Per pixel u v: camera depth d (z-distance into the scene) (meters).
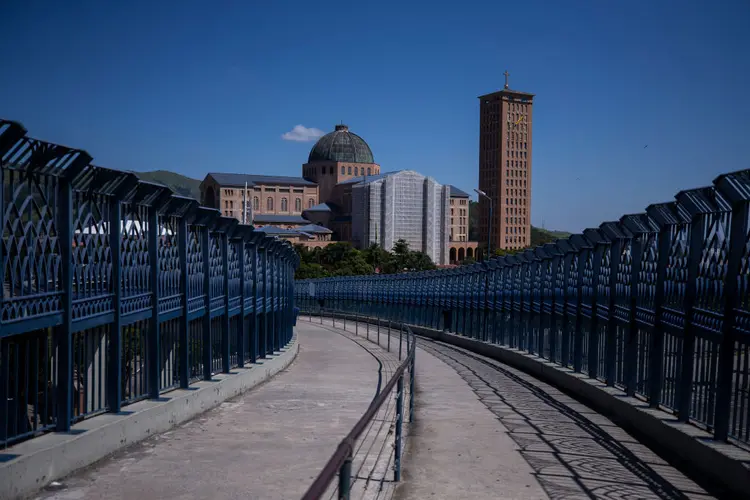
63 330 8.44
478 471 8.37
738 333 8.04
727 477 7.59
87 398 9.49
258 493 7.58
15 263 7.50
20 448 7.66
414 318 41.56
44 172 7.89
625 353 12.34
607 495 7.41
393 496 7.37
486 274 27.84
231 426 11.40
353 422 11.84
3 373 7.57
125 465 8.67
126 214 10.16
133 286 10.42
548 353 19.11
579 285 15.66
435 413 12.53
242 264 16.84
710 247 9.01
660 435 9.68
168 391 12.20
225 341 15.38
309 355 27.02
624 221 12.02
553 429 10.95
